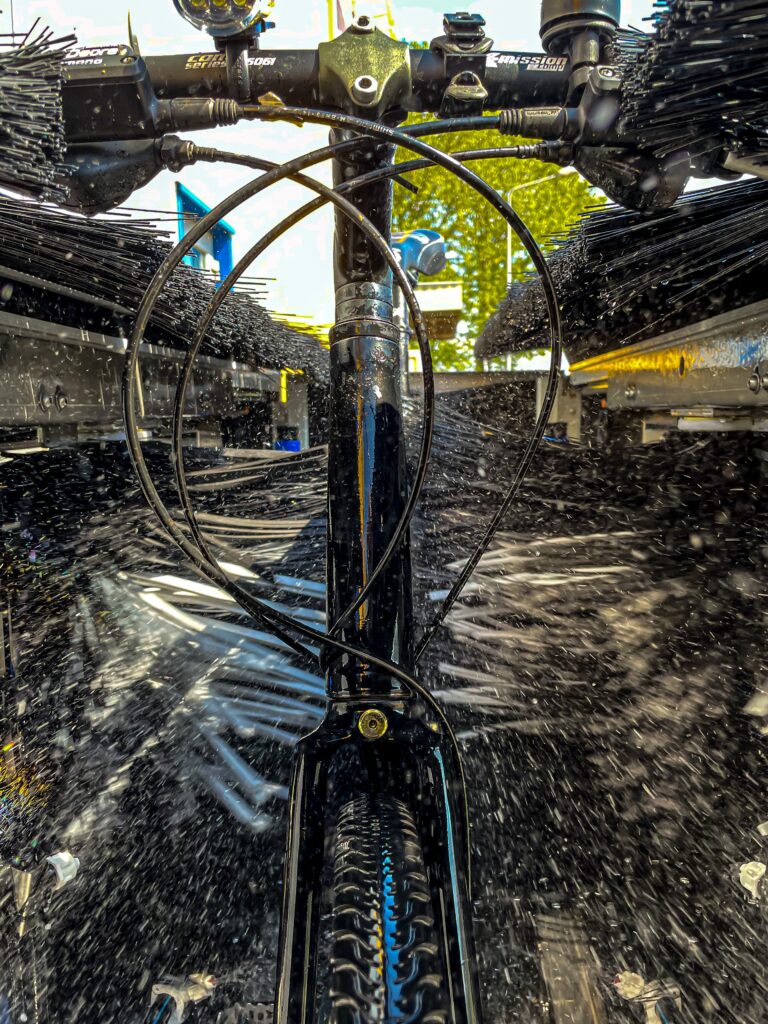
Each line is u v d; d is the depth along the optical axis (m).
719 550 3.47
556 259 2.95
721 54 1.08
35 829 1.78
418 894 0.86
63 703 2.20
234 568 3.37
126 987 1.52
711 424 2.45
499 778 2.14
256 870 1.83
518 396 6.55
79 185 1.37
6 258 1.66
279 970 0.84
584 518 4.14
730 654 2.73
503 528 4.13
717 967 1.55
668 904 1.71
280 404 6.17
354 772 1.07
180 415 1.03
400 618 1.15
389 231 1.29
